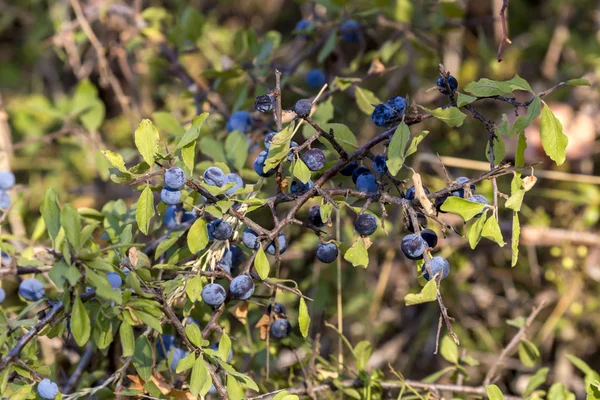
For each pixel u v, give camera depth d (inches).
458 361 51.9
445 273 43.8
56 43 63.6
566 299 59.7
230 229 44.6
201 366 43.9
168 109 65.1
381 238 59.2
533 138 61.0
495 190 43.3
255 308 51.8
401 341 61.5
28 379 45.1
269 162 44.0
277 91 43.8
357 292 59.9
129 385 48.5
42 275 50.4
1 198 49.8
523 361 50.9
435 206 44.1
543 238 59.6
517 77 43.9
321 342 58.7
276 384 50.6
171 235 47.1
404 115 43.8
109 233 48.8
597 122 65.2
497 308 62.7
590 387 46.0
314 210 45.3
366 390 48.8
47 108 60.9
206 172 44.9
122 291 44.5
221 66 58.7
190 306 45.8
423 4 62.4
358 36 58.3
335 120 59.2
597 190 60.7
